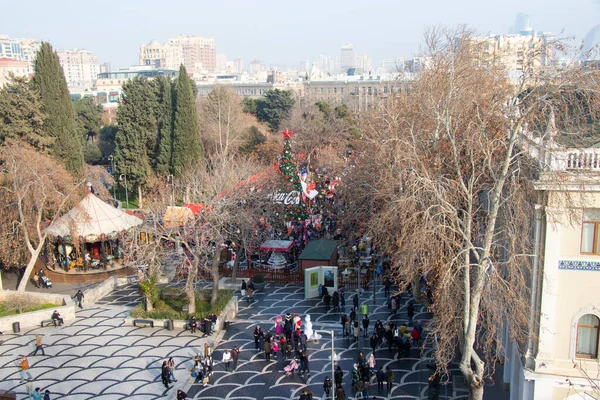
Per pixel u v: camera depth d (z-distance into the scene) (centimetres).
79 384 3188
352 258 5009
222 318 3916
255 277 4797
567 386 2328
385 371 3206
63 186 5028
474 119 2789
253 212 4875
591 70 2117
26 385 3162
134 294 4712
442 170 2780
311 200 6869
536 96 2211
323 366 3341
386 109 3469
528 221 2403
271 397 3002
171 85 8294
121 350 3619
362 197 3888
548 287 2303
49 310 4134
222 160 5716
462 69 3203
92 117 12012
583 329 2348
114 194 8531
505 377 2872
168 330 3922
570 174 2180
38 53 6369
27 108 6247
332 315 4097
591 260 2272
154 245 4406
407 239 2586
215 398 3012
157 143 8150
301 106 12938
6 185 4656
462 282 2536
